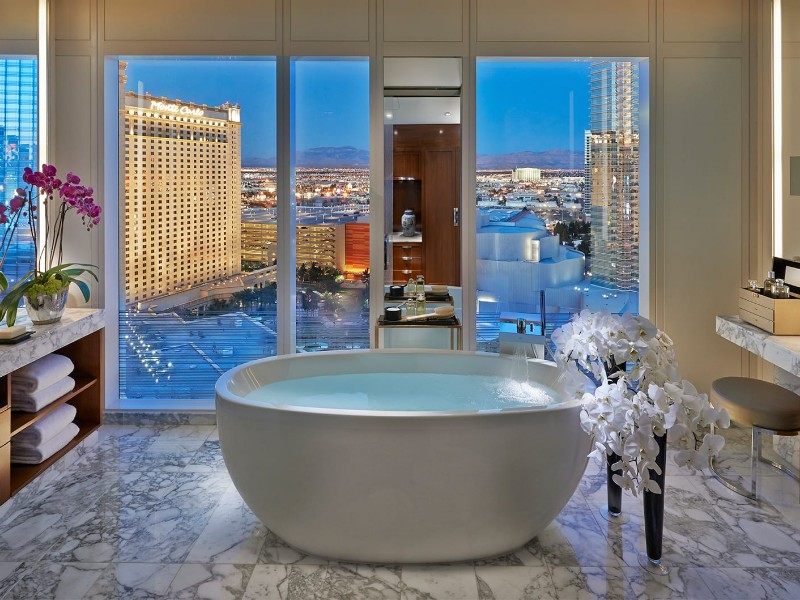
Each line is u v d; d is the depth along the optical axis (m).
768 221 3.80
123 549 2.34
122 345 4.09
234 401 2.27
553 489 2.24
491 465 2.13
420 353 3.29
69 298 3.84
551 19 3.77
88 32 3.78
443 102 3.83
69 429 3.21
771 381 3.84
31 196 3.43
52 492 2.86
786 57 3.56
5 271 3.21
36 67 3.56
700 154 3.82
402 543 2.18
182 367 4.12
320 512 2.17
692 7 3.78
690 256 3.84
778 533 2.45
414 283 3.95
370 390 3.05
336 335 4.25
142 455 3.34
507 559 2.26
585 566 2.21
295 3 3.78
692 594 2.04
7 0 3.24
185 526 2.53
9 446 2.64
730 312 3.85
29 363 2.93
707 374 3.87
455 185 3.90
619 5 3.77
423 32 3.79
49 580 2.12
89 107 3.79
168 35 3.77
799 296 3.24
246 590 2.07
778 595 2.03
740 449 3.39
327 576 2.16
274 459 2.18
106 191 3.84
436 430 2.09
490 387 3.07
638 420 2.09
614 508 2.59
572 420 2.23
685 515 2.61
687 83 3.80
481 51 3.78
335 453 2.12
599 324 2.34
